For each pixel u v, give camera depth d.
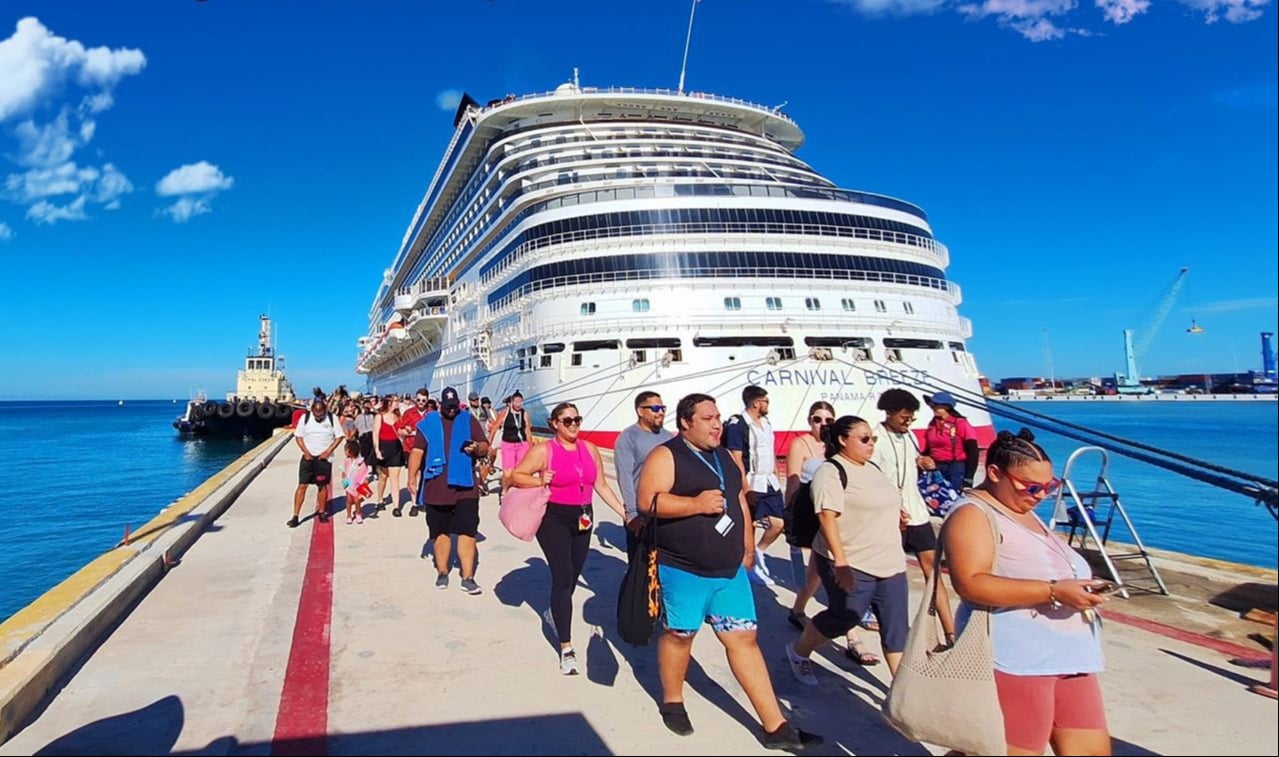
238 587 6.99
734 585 3.93
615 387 21.94
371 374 74.75
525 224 25.83
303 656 5.11
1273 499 3.28
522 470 5.17
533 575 7.47
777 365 21.16
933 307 23.70
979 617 3.06
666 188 23.28
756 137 35.84
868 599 4.41
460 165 40.34
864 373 21.66
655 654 5.20
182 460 46.75
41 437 73.56
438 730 3.99
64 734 3.97
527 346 24.59
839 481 4.37
